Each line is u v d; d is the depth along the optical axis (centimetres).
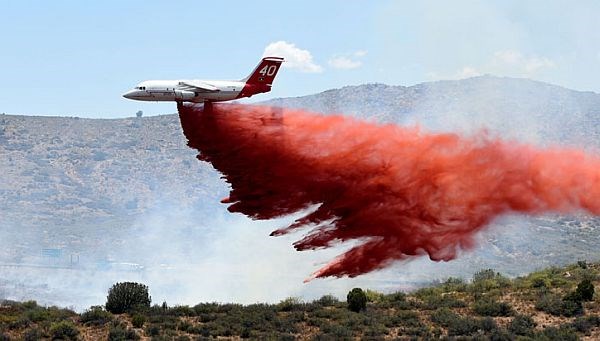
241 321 5334
